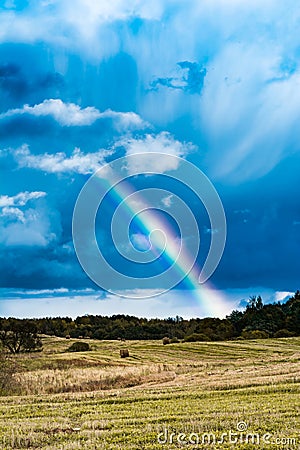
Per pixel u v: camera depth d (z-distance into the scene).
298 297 110.44
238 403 20.67
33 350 71.50
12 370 37.31
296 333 98.88
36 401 24.11
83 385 34.72
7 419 19.11
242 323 107.44
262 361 47.00
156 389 26.80
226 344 72.88
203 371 40.50
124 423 17.45
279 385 24.81
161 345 73.25
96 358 57.16
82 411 20.19
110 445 14.72
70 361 52.84
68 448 14.37
